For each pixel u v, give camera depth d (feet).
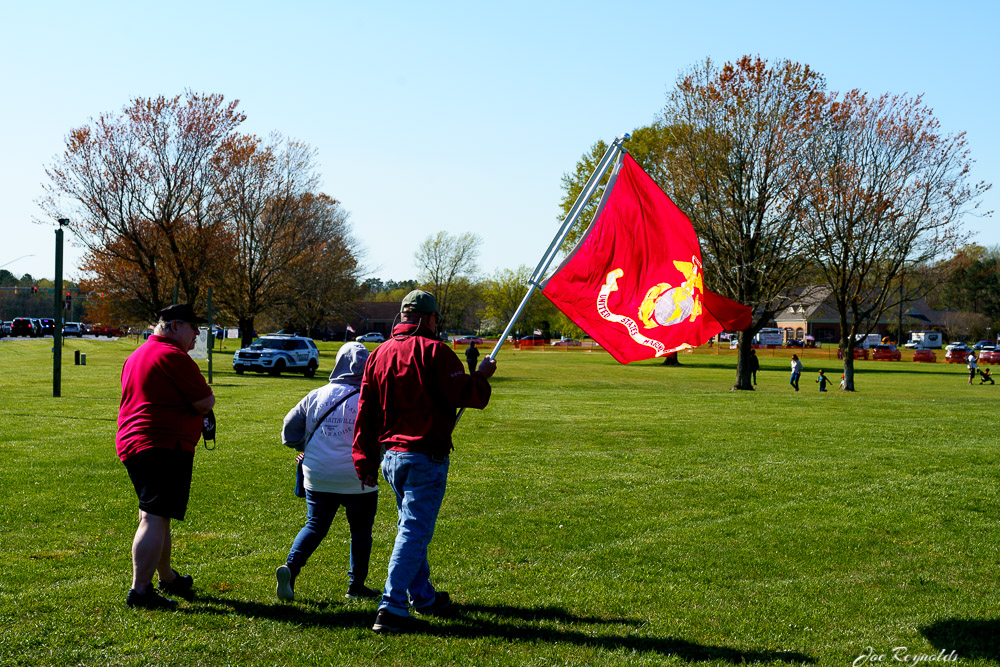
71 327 316.40
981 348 301.63
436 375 14.47
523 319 373.81
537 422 52.75
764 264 116.88
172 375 15.76
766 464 35.53
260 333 304.91
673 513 26.17
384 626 14.49
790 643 14.90
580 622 15.85
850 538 23.00
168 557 16.61
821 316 402.72
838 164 108.99
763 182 114.52
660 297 21.47
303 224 210.38
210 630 14.67
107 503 25.57
